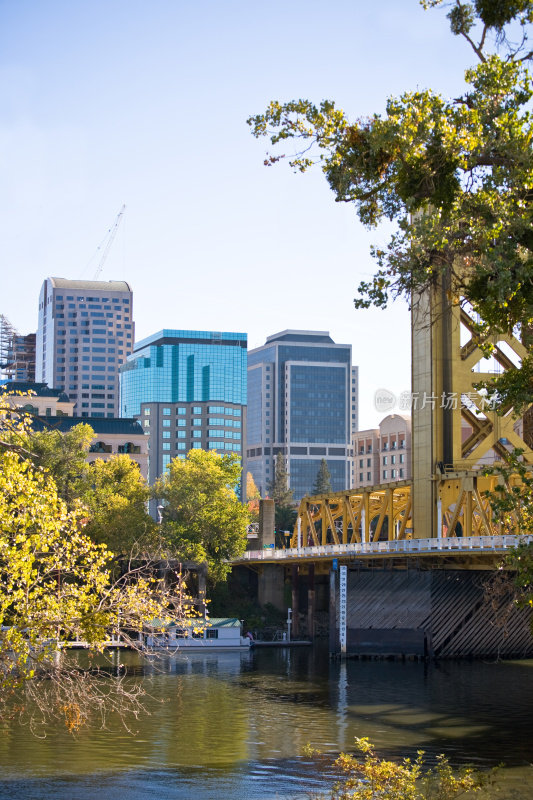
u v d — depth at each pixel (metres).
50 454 142.25
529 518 39.59
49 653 35.50
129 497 150.50
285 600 172.62
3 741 66.00
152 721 75.50
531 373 37.59
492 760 63.34
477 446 129.50
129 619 37.44
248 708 83.31
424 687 97.81
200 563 148.00
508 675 108.19
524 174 32.28
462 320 128.75
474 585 126.00
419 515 129.75
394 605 127.44
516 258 32.38
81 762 61.12
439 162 32.66
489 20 33.25
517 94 32.75
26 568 35.09
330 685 99.25
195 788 55.34
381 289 34.97
